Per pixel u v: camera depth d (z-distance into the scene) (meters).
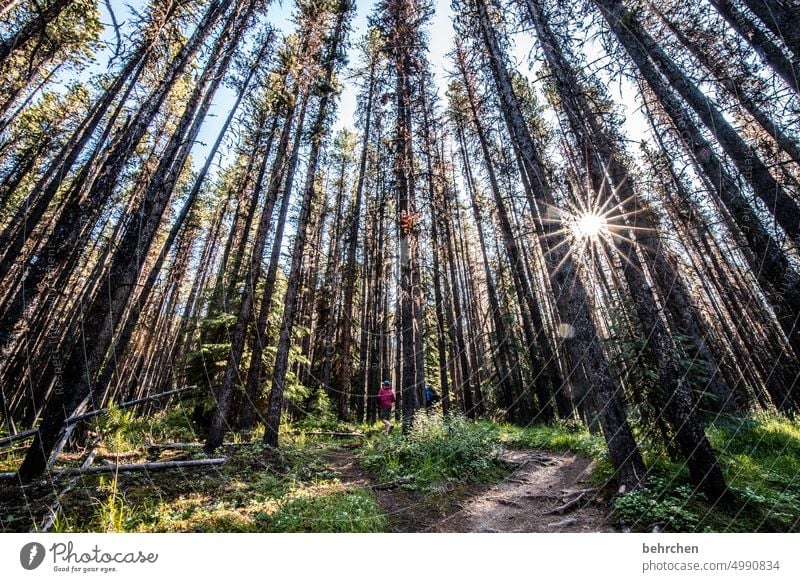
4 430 9.08
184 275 22.62
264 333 11.14
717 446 6.50
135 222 6.83
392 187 11.47
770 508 4.32
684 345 6.85
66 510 4.44
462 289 21.97
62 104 15.45
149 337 19.52
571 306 6.10
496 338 17.78
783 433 6.89
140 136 7.81
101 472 5.82
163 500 5.05
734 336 13.23
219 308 12.91
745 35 5.63
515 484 6.46
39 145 15.10
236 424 11.55
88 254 15.84
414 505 5.40
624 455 5.26
